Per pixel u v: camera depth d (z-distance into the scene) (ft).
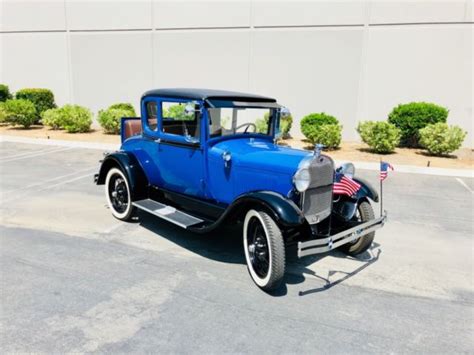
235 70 46.57
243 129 16.84
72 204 21.94
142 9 49.21
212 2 45.85
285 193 13.41
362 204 15.76
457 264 15.44
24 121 51.67
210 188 15.72
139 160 18.94
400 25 40.14
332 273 14.46
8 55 58.44
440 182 28.30
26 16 55.72
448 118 40.65
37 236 17.12
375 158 35.81
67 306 11.63
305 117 41.11
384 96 41.96
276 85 45.24
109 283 13.12
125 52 51.37
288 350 9.93
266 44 44.73
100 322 10.89
